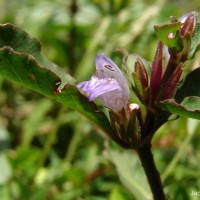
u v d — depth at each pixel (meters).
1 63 0.14
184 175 0.25
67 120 0.30
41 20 0.38
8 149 0.29
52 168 0.27
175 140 0.28
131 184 0.19
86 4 0.39
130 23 0.37
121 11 0.39
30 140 0.30
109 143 0.20
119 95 0.15
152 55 0.34
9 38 0.15
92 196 0.26
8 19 0.39
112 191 0.24
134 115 0.15
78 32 0.37
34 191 0.25
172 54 0.15
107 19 0.37
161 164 0.26
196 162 0.26
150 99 0.15
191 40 0.15
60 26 0.36
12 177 0.26
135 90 0.15
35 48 0.15
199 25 0.15
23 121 0.33
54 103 0.32
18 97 0.34
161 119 0.15
